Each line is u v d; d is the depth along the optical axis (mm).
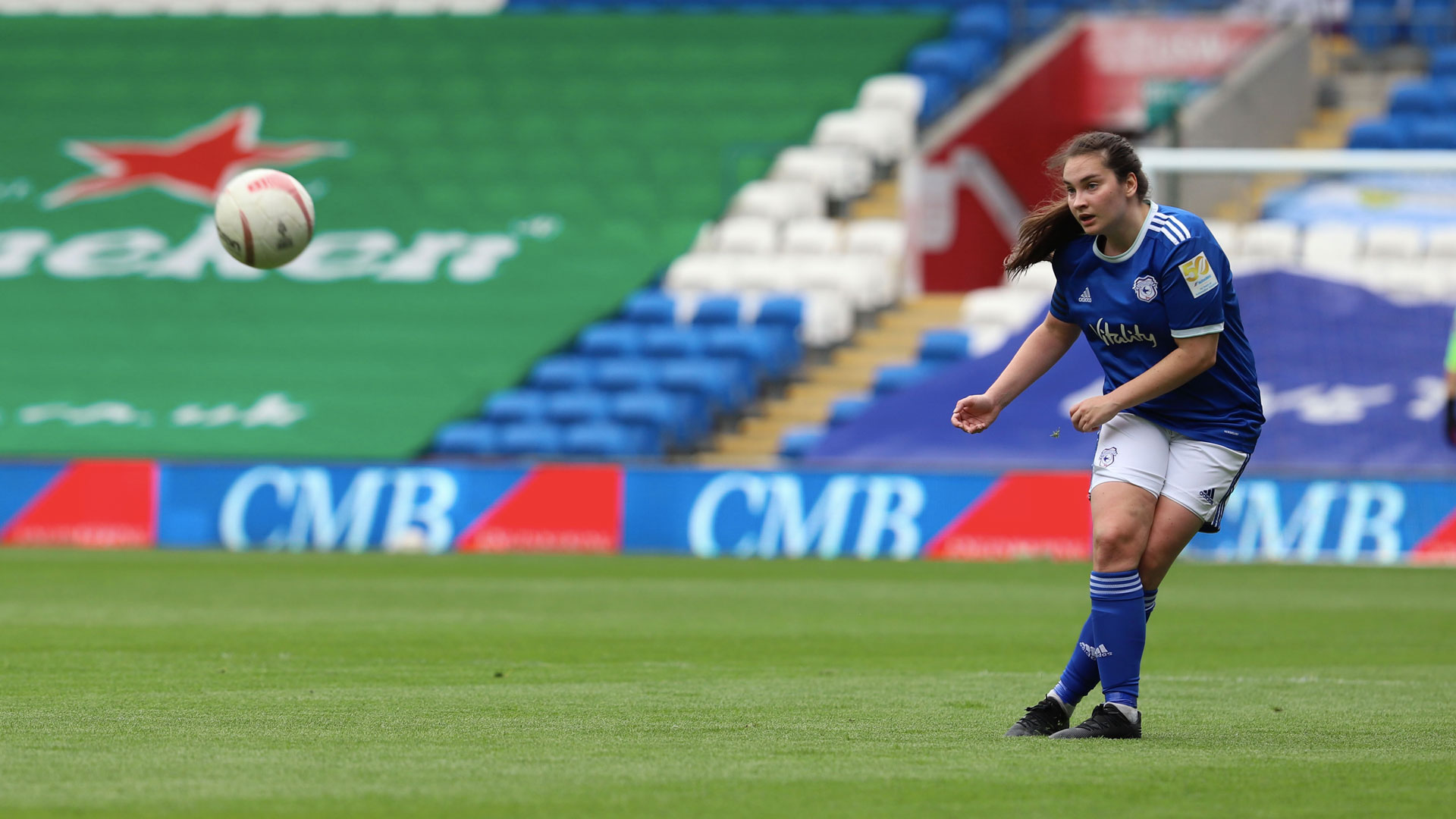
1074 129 95750
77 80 108000
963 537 65562
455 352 84500
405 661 29828
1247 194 88188
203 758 18016
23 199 99750
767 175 95375
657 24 107062
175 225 97000
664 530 67938
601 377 80812
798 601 45406
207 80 107250
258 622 38125
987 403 20766
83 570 56562
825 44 103688
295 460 71938
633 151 98438
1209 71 94062
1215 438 19750
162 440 80750
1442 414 70188
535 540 68875
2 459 75625
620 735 20047
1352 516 63625
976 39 103188
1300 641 35531
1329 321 73188
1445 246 82438
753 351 81438
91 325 89625
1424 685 26859
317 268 92312
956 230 93250
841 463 68688
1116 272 19672
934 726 21062
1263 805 15414
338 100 104938
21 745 19031
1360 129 89938
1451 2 99562
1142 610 19844
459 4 114812
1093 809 15188
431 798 15641
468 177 98062
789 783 16516
